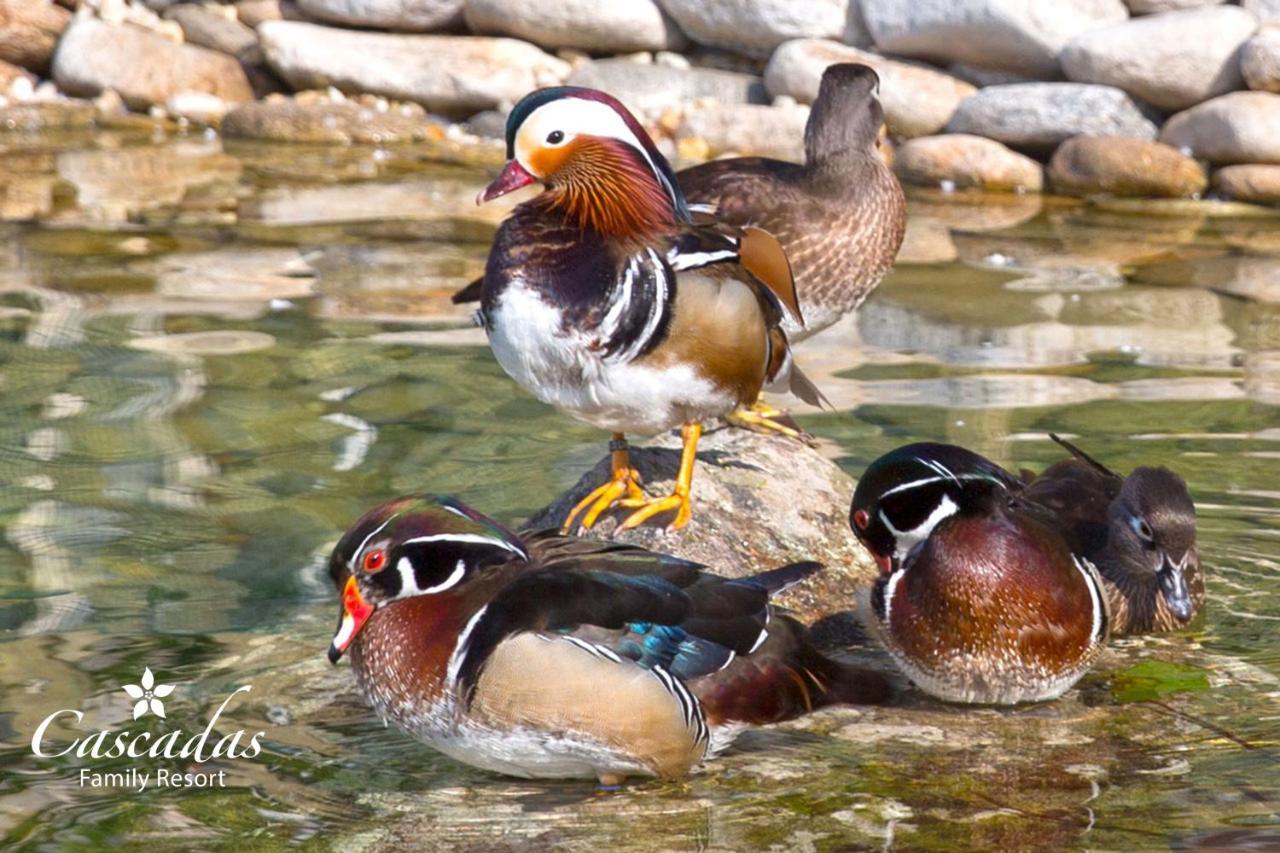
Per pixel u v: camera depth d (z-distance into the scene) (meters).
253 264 16.28
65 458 11.83
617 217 9.27
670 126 20.73
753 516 10.45
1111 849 7.32
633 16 21.77
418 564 7.98
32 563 10.31
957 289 15.74
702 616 8.17
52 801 7.76
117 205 18.42
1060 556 8.79
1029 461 11.60
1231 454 11.81
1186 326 14.55
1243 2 19.78
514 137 9.38
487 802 7.86
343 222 17.92
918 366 13.62
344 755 8.30
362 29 22.98
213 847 7.40
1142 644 9.69
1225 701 8.91
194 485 11.46
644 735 7.82
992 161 19.73
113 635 9.45
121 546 10.57
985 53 20.34
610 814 7.73
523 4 22.06
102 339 14.11
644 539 9.94
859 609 9.27
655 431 9.71
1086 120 19.59
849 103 12.47
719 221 11.20
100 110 22.67
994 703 8.91
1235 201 19.06
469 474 11.63
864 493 9.05
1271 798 7.79
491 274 9.26
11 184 19.22
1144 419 12.41
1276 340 14.16
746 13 21.27
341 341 14.18
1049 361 13.71
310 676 9.07
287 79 22.75
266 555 10.48
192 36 23.58
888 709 8.85
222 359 13.73
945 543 8.75
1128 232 17.81
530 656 7.66
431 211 18.44
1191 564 9.84
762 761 8.25
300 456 11.93
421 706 7.88
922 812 7.72
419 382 13.36
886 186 12.52
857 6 21.16
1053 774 8.09
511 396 13.15
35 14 23.20
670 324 9.15
